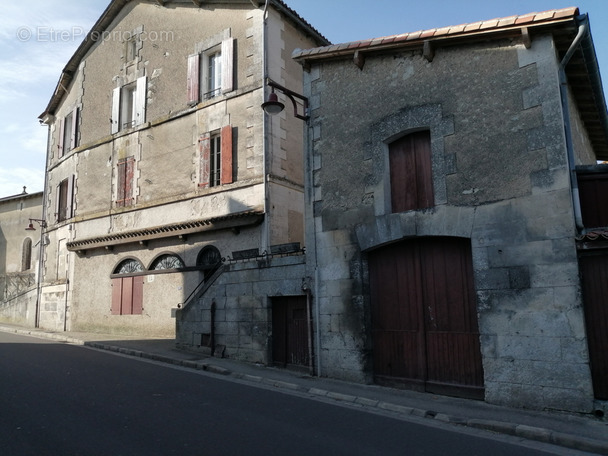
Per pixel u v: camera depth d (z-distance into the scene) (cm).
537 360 682
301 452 497
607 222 691
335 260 931
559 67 730
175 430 554
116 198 1753
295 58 1008
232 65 1480
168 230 1516
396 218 848
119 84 1841
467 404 720
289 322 1019
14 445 485
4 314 2386
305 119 1011
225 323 1130
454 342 786
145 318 1574
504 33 757
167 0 1720
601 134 1113
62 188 2094
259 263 1071
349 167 933
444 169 805
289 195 1410
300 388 845
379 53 910
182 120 1595
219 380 907
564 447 556
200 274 1457
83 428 547
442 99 824
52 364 990
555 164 700
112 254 1736
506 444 561
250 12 1477
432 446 541
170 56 1683
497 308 727
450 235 786
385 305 880
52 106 2248
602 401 630
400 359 846
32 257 2714
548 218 696
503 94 763
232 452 486
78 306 1817
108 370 949
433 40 820
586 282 669
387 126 884
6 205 2897
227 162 1433
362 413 689
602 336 648
